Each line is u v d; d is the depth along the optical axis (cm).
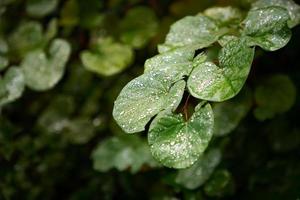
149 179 84
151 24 78
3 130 80
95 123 90
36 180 87
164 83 46
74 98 93
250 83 71
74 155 91
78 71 92
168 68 47
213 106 66
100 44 78
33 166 86
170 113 45
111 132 91
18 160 84
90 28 81
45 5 82
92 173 91
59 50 72
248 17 50
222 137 68
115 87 88
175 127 45
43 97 92
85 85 92
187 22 54
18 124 92
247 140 76
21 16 86
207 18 54
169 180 69
